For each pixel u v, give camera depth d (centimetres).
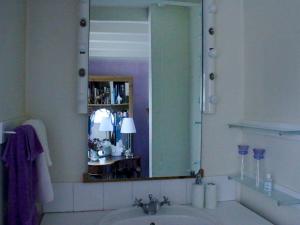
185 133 157
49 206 143
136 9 150
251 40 153
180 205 150
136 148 151
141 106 152
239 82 162
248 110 156
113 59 147
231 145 161
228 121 161
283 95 128
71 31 145
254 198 149
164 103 155
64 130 145
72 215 140
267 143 139
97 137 147
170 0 155
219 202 158
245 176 156
